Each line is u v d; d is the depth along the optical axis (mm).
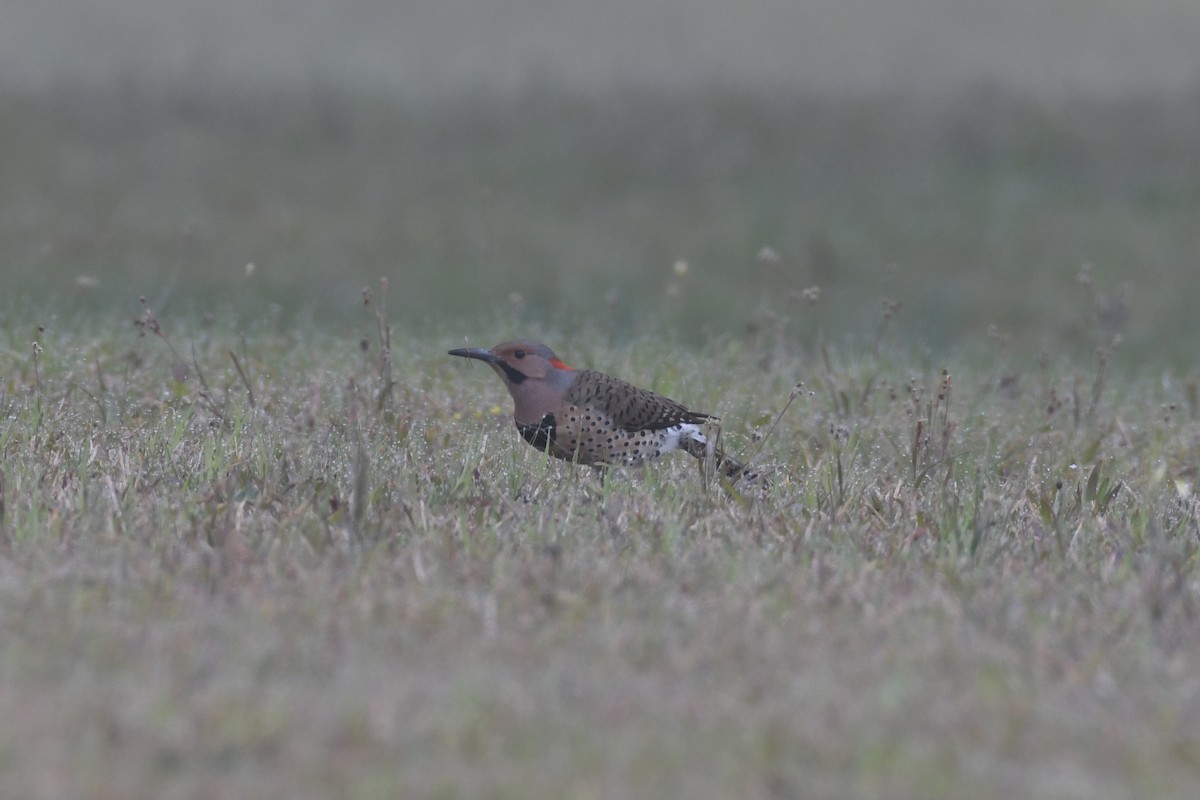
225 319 33344
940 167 68312
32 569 15820
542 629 14641
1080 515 20141
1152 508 19891
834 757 12156
